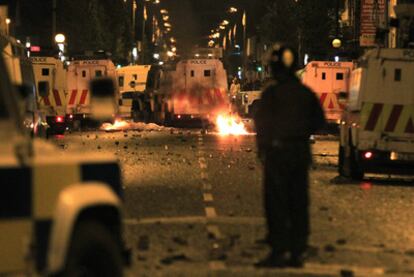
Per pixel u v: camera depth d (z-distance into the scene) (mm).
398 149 55250
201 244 32375
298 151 28484
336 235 35094
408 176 61688
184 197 45625
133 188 49156
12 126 18562
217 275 27172
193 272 27531
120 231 19734
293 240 28797
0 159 17531
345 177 58688
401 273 28047
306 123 28547
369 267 28953
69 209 17703
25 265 17609
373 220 39156
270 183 28734
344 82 108438
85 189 18422
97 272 18547
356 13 139000
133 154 71750
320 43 162750
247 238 33594
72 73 120438
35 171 17844
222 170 59750
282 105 28500
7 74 18953
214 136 99750
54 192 18078
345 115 60469
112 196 18781
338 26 142375
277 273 27594
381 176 61781
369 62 55656
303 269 28375
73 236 18125
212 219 38094
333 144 93062
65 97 102188
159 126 125312
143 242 31484
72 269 17703
